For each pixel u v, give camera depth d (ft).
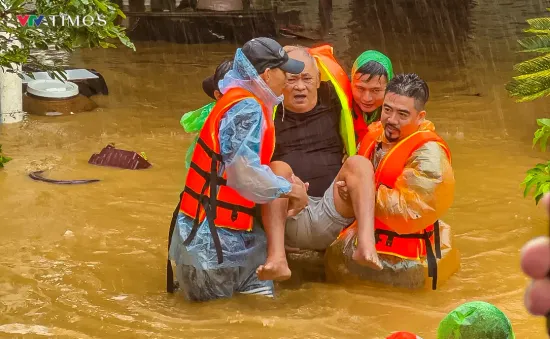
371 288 19.42
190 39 57.16
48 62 48.03
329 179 20.35
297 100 20.11
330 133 20.63
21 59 19.36
